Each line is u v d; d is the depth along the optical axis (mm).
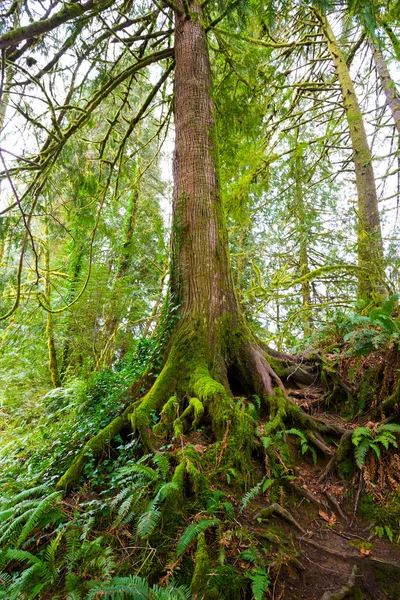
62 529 2143
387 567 2045
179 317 3732
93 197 5938
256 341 4207
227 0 3709
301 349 4594
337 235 7465
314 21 8203
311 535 2301
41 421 5262
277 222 8305
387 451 2779
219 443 2723
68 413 4953
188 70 4668
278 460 2799
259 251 8297
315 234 7559
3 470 3703
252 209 8195
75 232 6418
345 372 3760
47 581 1842
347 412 3459
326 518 2471
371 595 1896
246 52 5730
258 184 8188
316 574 1998
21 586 1769
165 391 3242
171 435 2861
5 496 2775
